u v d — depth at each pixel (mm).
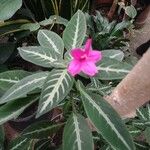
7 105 261
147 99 231
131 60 450
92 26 479
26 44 469
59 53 271
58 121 309
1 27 419
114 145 224
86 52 227
